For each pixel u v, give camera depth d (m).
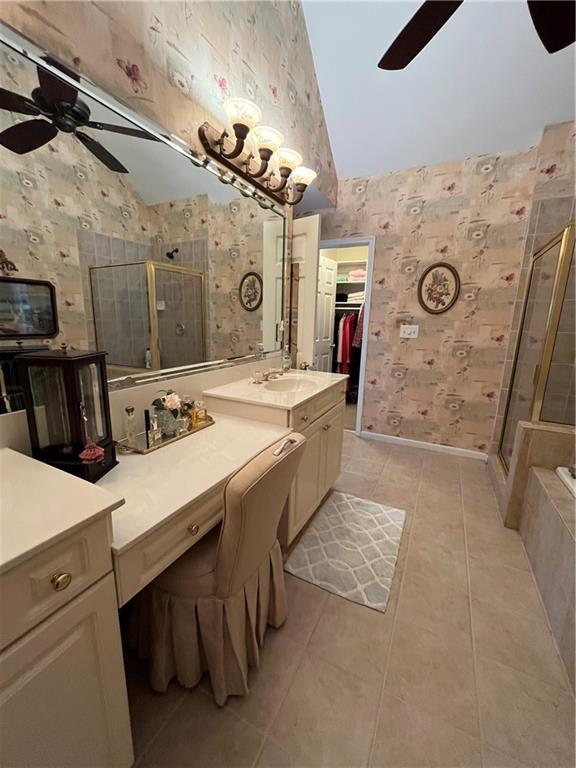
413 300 3.02
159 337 1.49
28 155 0.97
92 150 1.13
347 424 3.86
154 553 0.83
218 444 1.29
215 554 1.08
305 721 1.03
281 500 1.06
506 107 2.26
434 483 2.54
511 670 1.19
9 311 0.98
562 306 1.94
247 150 1.80
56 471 0.83
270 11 1.83
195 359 1.71
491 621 1.39
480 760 0.95
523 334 2.56
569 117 2.25
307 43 2.21
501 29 1.88
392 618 1.40
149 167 1.33
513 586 1.57
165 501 0.89
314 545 1.83
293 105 2.15
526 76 2.07
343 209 3.13
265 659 1.22
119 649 0.77
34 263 1.02
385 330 3.19
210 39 1.49
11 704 0.58
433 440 3.16
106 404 1.03
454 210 2.73
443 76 2.17
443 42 1.99
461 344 2.91
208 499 0.99
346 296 4.73
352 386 4.75
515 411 2.56
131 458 1.15
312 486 1.89
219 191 1.72
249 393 1.72
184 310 1.61
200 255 1.66
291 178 2.24
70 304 1.13
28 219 1.00
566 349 1.94
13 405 0.99
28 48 0.91
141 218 1.34
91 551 0.68
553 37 1.13
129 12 1.15
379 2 1.88
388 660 1.22
